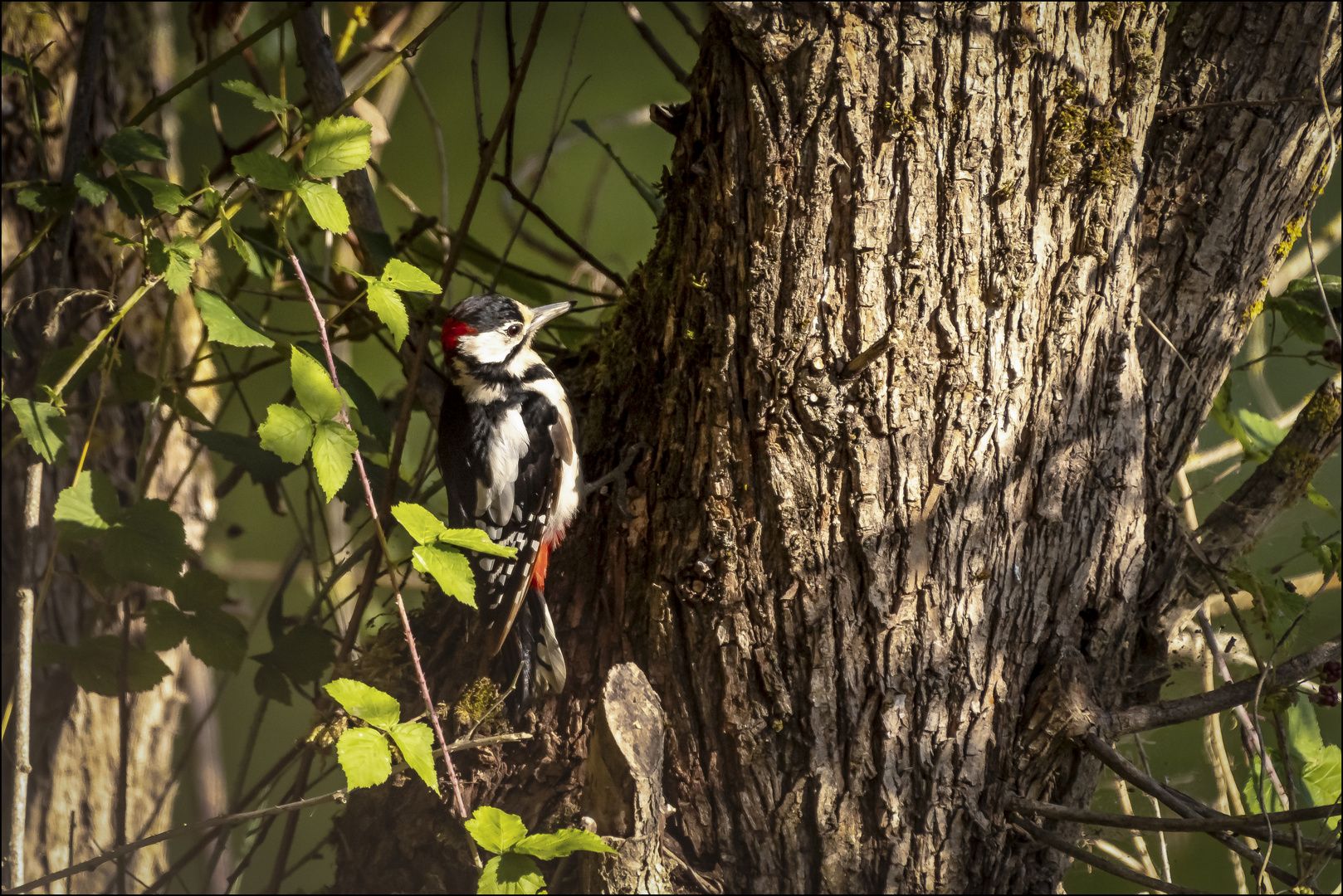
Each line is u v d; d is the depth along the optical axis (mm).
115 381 6805
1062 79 5117
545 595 6340
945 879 5742
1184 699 5602
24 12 8008
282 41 7695
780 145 5164
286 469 6699
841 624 5461
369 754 4477
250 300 13891
